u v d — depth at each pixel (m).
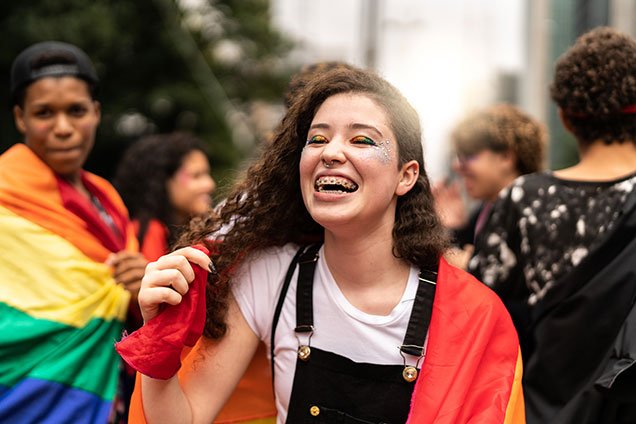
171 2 17.06
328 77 1.88
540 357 2.36
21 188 2.75
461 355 1.79
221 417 2.33
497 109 3.73
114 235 3.06
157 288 1.69
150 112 17.33
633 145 2.48
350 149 1.80
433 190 2.19
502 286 2.59
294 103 1.96
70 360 2.62
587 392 2.26
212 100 18.97
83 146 2.94
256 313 1.97
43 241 2.70
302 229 2.03
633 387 2.09
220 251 1.97
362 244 1.87
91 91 2.98
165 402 1.76
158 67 17.59
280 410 1.95
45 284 2.66
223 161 18.14
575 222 2.43
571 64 2.50
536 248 2.48
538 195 2.52
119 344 1.71
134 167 3.91
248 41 22.91
